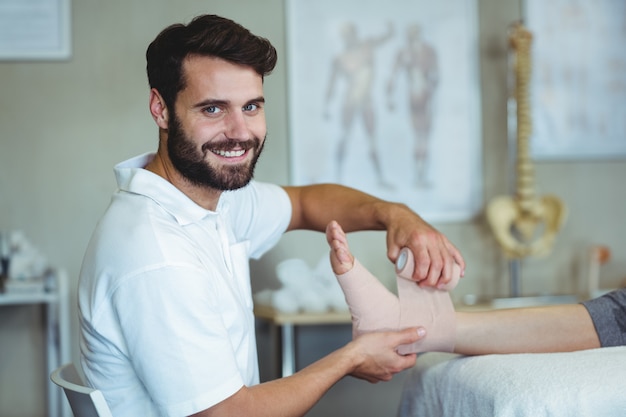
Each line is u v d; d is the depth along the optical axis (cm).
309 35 332
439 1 337
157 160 135
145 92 325
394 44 335
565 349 143
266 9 330
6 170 319
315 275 290
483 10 339
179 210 126
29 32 319
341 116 334
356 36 334
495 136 340
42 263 290
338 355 130
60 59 321
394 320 139
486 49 340
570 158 346
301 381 124
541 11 343
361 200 161
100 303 117
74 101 322
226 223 146
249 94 123
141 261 114
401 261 142
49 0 320
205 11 327
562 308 146
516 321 142
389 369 136
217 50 121
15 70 320
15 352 320
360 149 335
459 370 129
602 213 348
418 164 337
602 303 147
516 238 340
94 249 121
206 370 114
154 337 113
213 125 123
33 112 320
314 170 333
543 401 108
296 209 170
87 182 323
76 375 131
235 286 135
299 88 331
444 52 337
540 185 346
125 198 126
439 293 143
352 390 336
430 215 338
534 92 344
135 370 118
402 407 147
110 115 323
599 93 346
